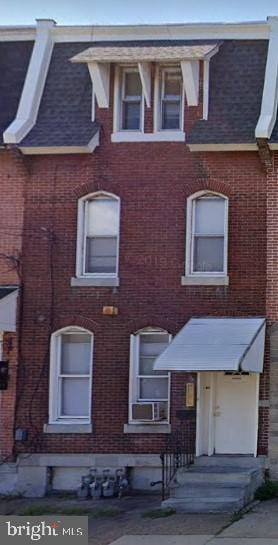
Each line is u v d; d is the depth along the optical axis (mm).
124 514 19844
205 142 22516
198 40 24453
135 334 22969
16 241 23578
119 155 23422
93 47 24000
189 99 23141
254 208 22641
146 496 22266
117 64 23594
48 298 23312
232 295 22547
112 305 23031
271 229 22469
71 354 23406
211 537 17000
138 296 22984
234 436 22516
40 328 23266
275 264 22359
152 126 23375
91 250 23500
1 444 23078
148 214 23172
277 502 20719
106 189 23344
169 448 22453
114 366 22953
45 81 24641
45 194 23609
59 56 25031
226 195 22797
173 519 19000
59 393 23266
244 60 23953
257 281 22469
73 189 23516
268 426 22078
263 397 22203
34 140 23297
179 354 20766
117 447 22703
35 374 23172
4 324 22797
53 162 23641
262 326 21875
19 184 23719
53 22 25297
